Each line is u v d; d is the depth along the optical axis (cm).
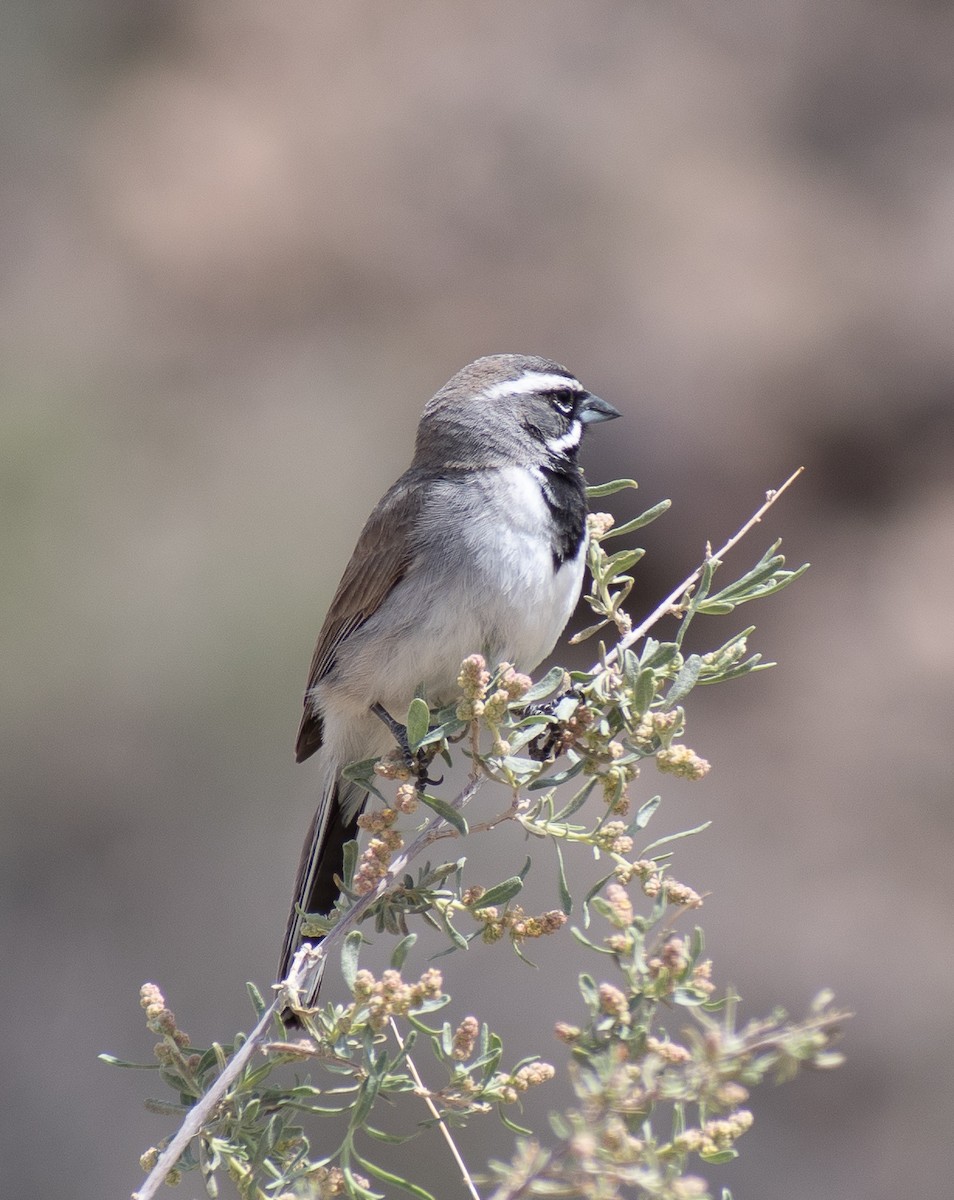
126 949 1487
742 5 2592
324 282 2327
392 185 2406
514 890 443
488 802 1323
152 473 1869
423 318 2259
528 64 2527
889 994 1612
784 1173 1448
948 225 2278
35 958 1469
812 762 1870
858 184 2388
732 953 1645
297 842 1544
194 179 2412
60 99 2505
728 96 2498
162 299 2292
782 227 2305
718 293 2203
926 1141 1473
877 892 1711
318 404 2094
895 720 1892
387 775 488
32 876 1520
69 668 1623
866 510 2088
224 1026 1434
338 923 446
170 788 1574
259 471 1930
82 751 1588
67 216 2388
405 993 409
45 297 2277
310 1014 418
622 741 496
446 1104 411
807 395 2138
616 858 439
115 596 1684
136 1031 1424
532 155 2425
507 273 2294
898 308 2200
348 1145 406
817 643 1978
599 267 2283
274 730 1603
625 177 2383
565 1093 1251
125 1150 1341
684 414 2086
